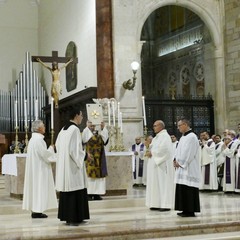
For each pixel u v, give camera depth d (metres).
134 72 16.62
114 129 13.32
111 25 17.53
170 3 18.59
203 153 14.80
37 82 23.27
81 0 19.08
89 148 11.74
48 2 23.62
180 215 9.60
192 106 18.97
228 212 9.99
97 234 7.82
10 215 10.46
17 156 12.31
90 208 11.23
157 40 24.50
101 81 17.30
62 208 8.78
